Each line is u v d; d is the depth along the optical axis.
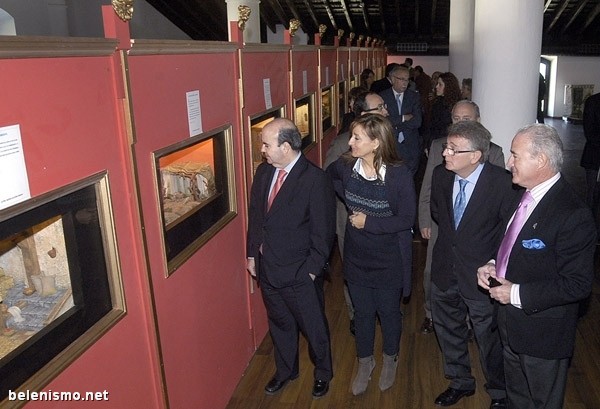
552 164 1.92
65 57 1.51
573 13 13.45
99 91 1.68
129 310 1.91
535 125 1.98
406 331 3.66
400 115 4.96
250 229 2.80
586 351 3.34
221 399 2.83
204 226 2.58
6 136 1.30
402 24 15.61
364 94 3.35
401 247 2.69
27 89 1.37
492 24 3.84
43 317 1.58
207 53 2.49
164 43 2.03
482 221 2.42
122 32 1.76
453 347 2.77
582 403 2.86
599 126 5.06
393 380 2.98
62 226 1.60
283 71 3.81
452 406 2.85
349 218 2.71
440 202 2.56
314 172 2.60
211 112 2.56
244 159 3.04
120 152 1.81
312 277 2.71
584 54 14.86
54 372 1.51
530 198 2.04
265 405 2.90
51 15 7.53
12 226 1.35
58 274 1.67
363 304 2.83
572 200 1.95
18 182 1.34
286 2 12.19
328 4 13.09
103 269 1.76
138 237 1.92
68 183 1.53
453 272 2.55
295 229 2.63
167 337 2.19
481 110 4.03
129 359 1.92
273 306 2.84
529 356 2.15
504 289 2.03
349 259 2.79
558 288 1.93
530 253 2.00
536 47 3.84
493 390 2.70
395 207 2.61
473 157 2.33
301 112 4.66
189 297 2.40
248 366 3.26
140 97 1.92
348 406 2.88
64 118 1.51
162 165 2.52
